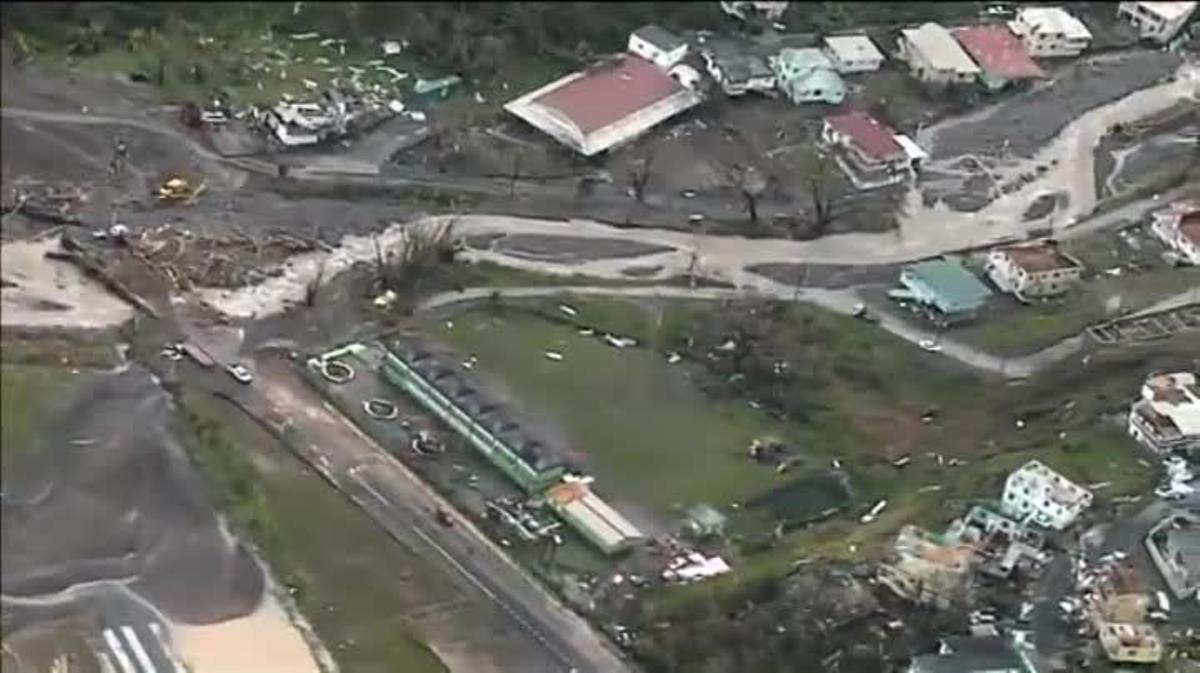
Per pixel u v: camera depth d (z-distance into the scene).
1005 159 128.75
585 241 121.75
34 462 103.25
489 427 102.88
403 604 93.44
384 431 104.81
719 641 89.00
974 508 95.88
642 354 111.81
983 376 108.12
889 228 122.69
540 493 100.12
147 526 99.19
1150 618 87.12
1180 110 128.50
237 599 94.25
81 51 136.62
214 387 107.94
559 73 137.88
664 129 132.38
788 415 107.12
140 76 134.38
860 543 95.38
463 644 90.94
